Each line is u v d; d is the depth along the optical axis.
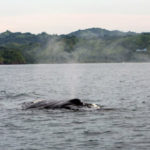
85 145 56.47
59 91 143.50
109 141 58.34
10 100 110.50
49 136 61.88
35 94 130.00
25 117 78.75
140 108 89.81
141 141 58.03
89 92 137.12
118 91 139.25
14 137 61.38
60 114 81.56
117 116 78.38
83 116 78.69
